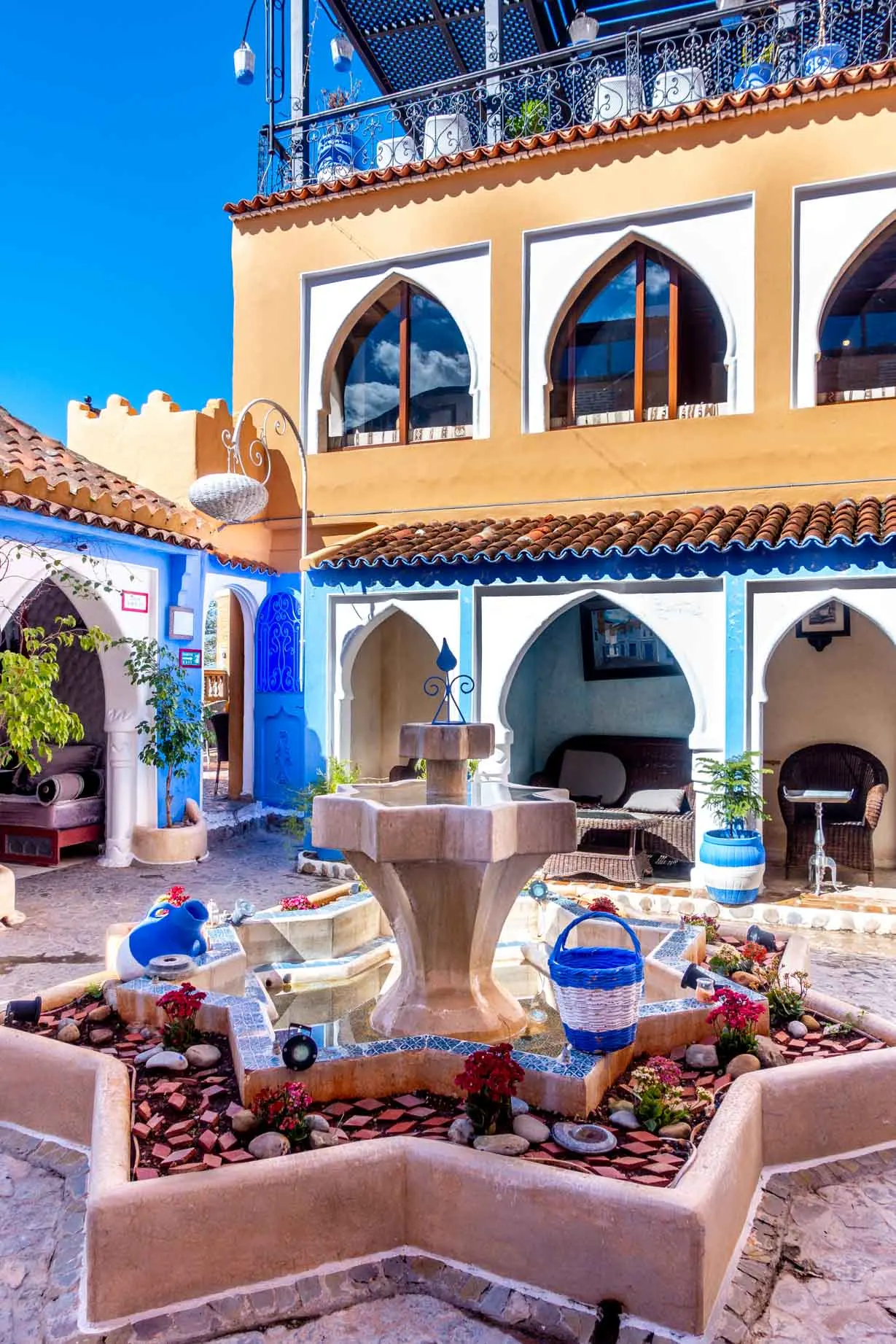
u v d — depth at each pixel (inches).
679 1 572.7
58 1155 165.8
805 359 385.1
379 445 463.8
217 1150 148.2
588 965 182.7
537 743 472.1
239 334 483.5
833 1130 167.5
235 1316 126.0
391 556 385.7
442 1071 171.5
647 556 351.3
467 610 384.8
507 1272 132.1
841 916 312.3
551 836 202.8
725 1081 173.2
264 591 482.0
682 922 259.0
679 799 384.5
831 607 406.6
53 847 396.5
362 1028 211.5
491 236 431.5
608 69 476.4
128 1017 203.9
